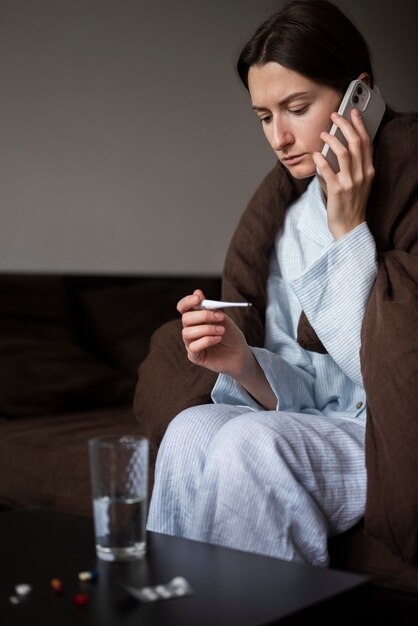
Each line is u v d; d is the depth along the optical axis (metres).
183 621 0.98
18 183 3.15
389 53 4.25
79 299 3.12
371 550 1.52
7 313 2.86
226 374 1.68
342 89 1.67
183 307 1.53
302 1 1.67
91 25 3.30
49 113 3.21
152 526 1.50
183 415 1.55
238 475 1.39
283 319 1.88
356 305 1.60
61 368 2.82
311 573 1.13
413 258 1.62
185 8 3.53
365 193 1.64
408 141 1.70
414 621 1.47
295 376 1.74
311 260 1.86
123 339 3.10
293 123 1.66
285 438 1.44
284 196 1.93
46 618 0.99
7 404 2.67
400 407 1.45
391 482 1.43
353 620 1.09
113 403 2.90
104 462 1.17
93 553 1.22
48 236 3.21
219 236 3.67
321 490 1.46
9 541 1.28
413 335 1.48
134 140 3.41
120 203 3.39
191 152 3.57
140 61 3.42
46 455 2.20
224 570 1.15
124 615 1.00
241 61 1.69
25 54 3.15
